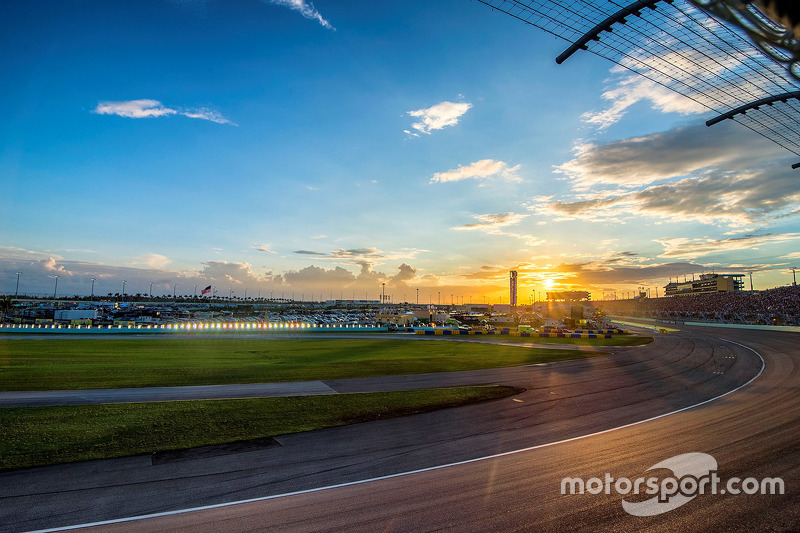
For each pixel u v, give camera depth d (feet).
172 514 21.03
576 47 32.19
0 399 45.27
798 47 16.52
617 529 19.62
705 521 20.43
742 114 42.70
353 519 20.45
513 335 166.40
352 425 38.37
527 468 27.61
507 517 20.70
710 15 17.98
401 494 23.45
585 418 41.24
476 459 29.37
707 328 207.21
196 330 177.06
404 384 57.93
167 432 34.96
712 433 35.88
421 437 34.73
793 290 278.05
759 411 43.88
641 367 77.46
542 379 63.52
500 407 45.75
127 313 319.47
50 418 38.01
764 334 157.07
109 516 20.79
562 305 440.45
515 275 388.78
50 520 20.34
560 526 19.84
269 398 47.62
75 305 409.28
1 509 21.49
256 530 19.44
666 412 43.83
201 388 52.60
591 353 101.65
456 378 63.36
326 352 99.86
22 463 27.91
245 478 25.89
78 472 26.68
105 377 58.90
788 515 21.02
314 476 26.25
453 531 19.27
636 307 483.51
